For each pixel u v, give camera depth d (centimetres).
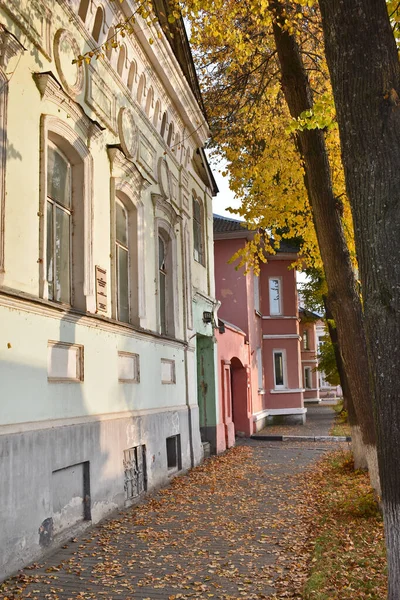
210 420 1823
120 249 1130
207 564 680
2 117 680
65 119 852
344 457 1595
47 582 614
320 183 1002
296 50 1016
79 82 913
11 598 566
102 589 596
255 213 1308
